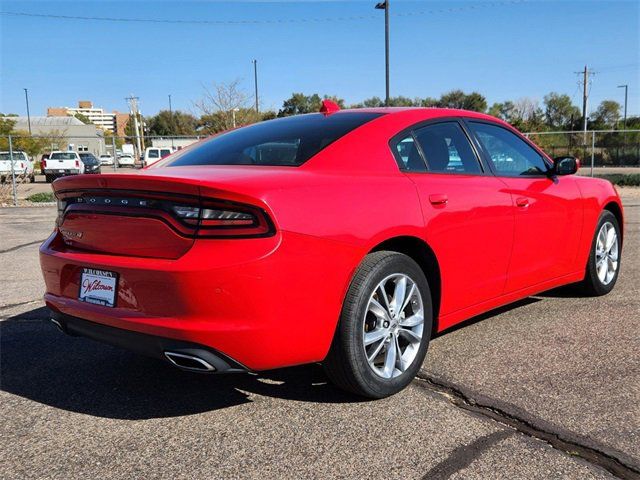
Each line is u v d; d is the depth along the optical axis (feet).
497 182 12.31
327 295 8.84
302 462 7.93
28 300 17.08
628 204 44.93
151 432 8.91
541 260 13.56
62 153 102.42
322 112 12.39
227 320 8.13
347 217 9.09
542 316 14.47
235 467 7.85
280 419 9.22
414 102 153.79
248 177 8.80
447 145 11.87
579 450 8.07
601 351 11.91
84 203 9.52
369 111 11.85
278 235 8.26
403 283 10.00
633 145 98.73
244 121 94.32
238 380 10.85
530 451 8.07
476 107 174.60
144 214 8.65
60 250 10.00
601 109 236.02
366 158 10.26
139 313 8.61
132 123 295.69
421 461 7.87
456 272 11.14
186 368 8.51
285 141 10.79
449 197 10.87
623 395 9.79
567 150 98.58
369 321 9.85
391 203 9.80
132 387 10.66
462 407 9.50
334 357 9.31
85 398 10.20
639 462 7.75
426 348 10.53
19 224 37.63
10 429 9.07
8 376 11.25
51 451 8.38
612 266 16.65
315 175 9.35
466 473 7.55
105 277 9.09
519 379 10.53
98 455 8.25
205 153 11.54
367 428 8.84
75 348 12.88
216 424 9.11
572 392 9.94
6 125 174.19
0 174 58.54
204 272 7.98
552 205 13.65
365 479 7.48
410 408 9.50
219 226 8.16
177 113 270.87
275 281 8.22
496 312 14.89
